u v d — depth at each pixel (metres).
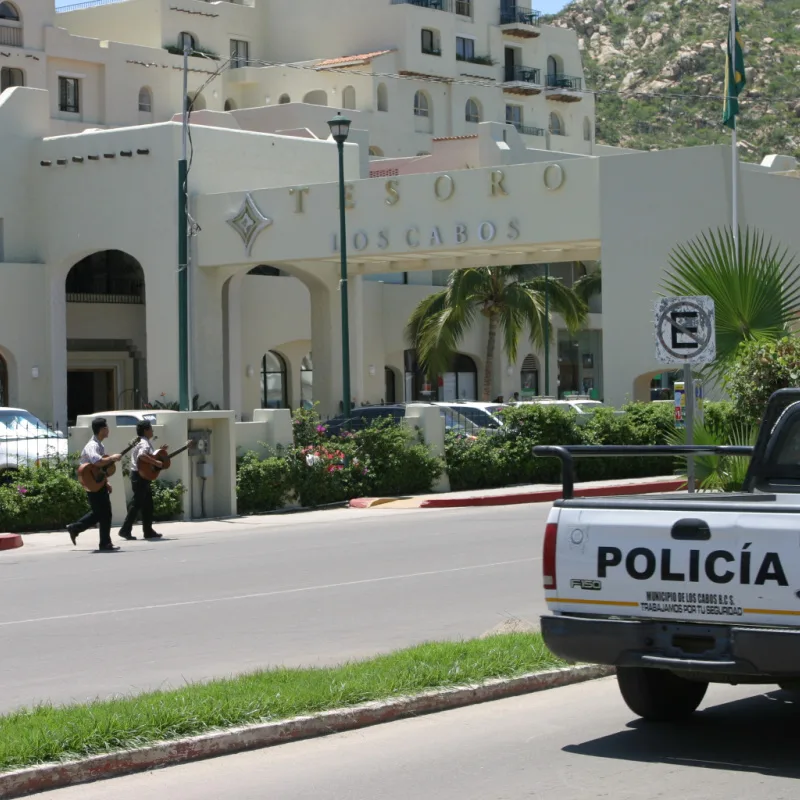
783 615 10.16
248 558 25.84
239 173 63.47
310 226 57.62
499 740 11.76
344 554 26.12
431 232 54.66
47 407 65.25
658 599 10.68
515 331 73.25
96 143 63.81
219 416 35.56
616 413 45.78
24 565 25.95
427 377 74.81
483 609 18.72
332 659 15.12
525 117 110.75
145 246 62.19
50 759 10.37
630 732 12.01
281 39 103.62
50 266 65.25
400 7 98.69
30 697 13.45
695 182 49.44
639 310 50.34
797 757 10.99
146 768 10.77
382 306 77.31
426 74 100.12
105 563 25.75
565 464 11.47
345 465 39.41
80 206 64.38
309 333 74.12
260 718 11.74
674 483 41.72
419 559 24.95
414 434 41.75
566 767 10.83
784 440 13.02
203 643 16.48
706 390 42.56
